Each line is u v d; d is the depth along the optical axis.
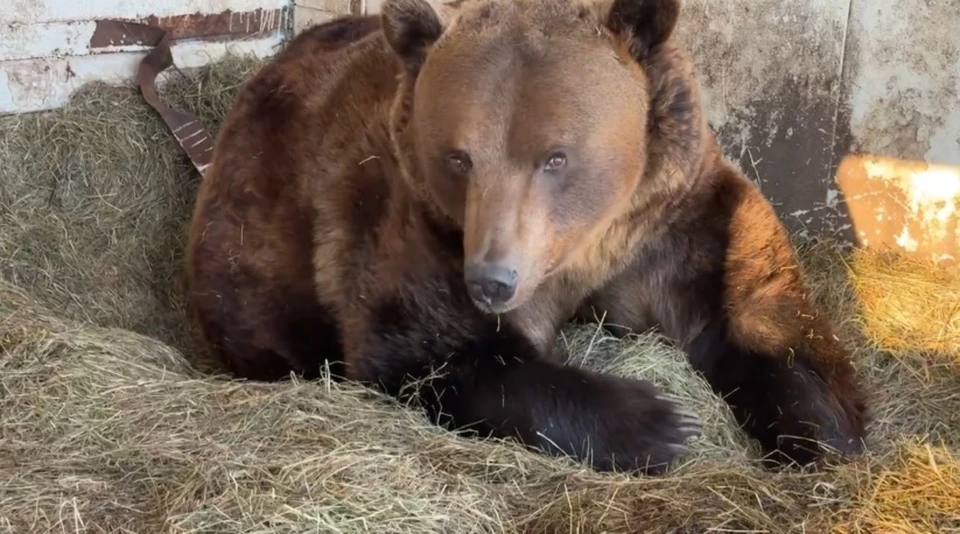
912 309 4.17
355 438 3.46
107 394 3.63
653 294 3.74
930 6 4.25
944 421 3.77
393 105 3.59
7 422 3.55
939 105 4.30
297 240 3.92
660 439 3.50
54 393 3.62
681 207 3.64
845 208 4.50
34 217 4.42
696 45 4.55
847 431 3.59
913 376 3.93
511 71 3.36
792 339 3.64
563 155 3.36
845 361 3.68
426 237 3.59
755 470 3.42
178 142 4.63
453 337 3.62
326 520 3.21
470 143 3.35
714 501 3.26
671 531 3.20
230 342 4.05
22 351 3.73
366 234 3.77
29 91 4.58
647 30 3.44
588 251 3.62
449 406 3.60
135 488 3.37
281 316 3.96
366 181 3.78
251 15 5.11
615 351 3.73
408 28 3.49
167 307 4.39
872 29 4.34
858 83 4.39
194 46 4.95
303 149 3.94
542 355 3.65
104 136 4.57
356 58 3.95
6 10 4.49
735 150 4.59
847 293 4.24
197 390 3.64
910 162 4.38
